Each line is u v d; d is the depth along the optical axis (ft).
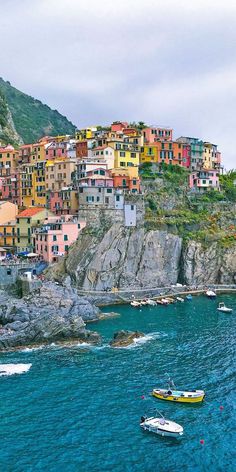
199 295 502.38
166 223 529.86
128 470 198.49
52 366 298.35
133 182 535.19
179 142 623.77
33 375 285.02
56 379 279.28
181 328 374.63
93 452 210.18
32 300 388.98
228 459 204.74
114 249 490.08
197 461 204.03
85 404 250.37
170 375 283.38
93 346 334.85
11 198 595.88
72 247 479.82
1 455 208.13
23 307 374.02
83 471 197.77
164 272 517.14
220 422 232.73
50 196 545.03
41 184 573.33
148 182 563.89
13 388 267.80
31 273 440.04
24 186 583.58
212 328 373.40
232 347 328.08
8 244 515.50
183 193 583.99
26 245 506.48
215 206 589.32
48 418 236.84
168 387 267.39
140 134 629.51
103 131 643.45
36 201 575.79
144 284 502.38
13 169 622.54
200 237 540.52
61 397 257.55
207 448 212.84
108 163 563.89
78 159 558.97
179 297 489.67
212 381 274.98
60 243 477.77
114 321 397.80
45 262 473.26
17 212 547.49
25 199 583.58
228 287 528.22
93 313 400.47
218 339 345.10
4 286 439.22
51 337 341.00
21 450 211.61
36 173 575.79
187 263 524.11
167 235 522.06
